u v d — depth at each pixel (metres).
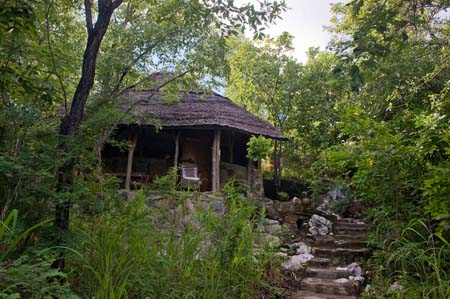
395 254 4.56
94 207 3.81
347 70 3.96
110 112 4.41
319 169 10.92
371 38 3.93
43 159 3.36
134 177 10.19
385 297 4.68
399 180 4.93
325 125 12.53
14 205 3.30
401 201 5.01
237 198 5.72
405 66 7.27
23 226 3.21
